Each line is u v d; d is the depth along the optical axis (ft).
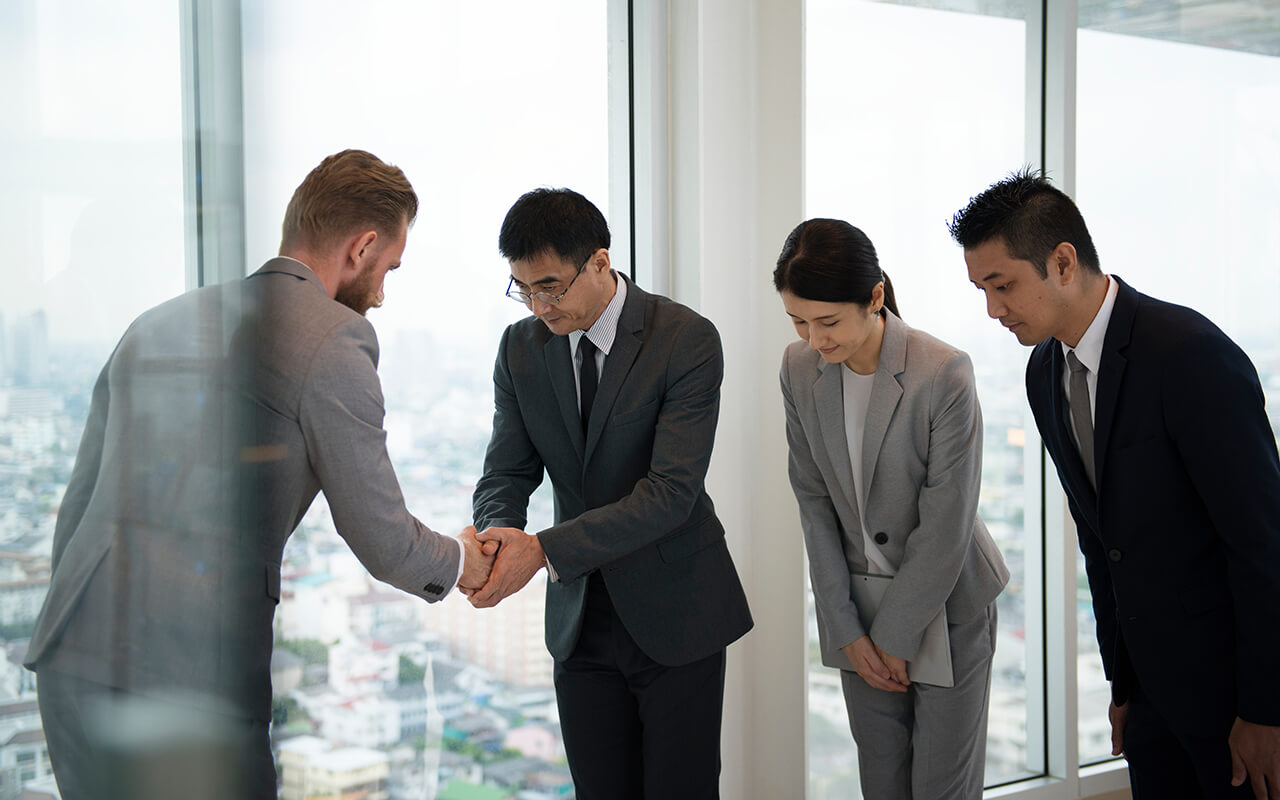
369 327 4.71
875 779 6.50
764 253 8.16
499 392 6.31
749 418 8.21
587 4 7.94
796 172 7.95
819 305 5.70
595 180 8.07
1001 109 9.53
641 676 5.89
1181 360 5.08
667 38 8.08
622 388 5.73
